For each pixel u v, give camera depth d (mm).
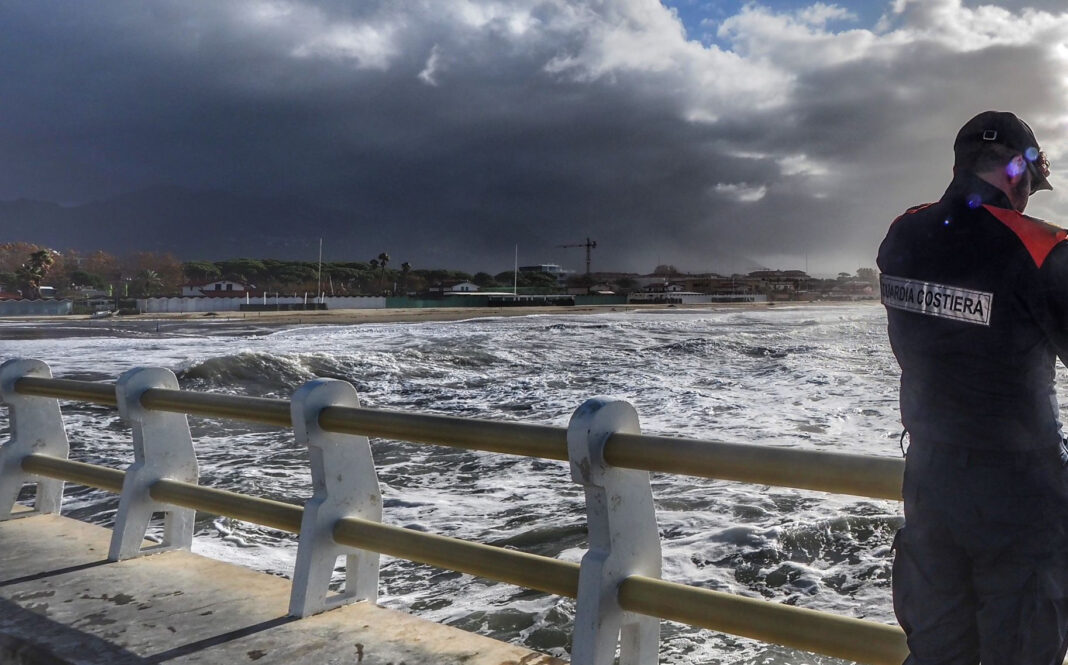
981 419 1645
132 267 184000
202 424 12727
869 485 1942
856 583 5465
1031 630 1624
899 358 1803
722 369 23875
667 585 2293
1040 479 1630
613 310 113188
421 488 8516
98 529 4395
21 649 2955
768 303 167375
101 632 3064
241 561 5953
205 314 94688
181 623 3139
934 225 1746
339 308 116750
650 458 2244
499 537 6699
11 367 4555
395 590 5367
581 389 18875
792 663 4051
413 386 20531
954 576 1728
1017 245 1609
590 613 2320
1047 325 1597
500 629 4699
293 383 21484
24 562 3857
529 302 134500
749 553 6070
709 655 4164
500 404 16750
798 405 15219
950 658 1754
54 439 4758
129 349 35250
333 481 3189
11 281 139875
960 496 1660
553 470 9234
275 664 2785
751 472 2104
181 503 3758
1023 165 1701
